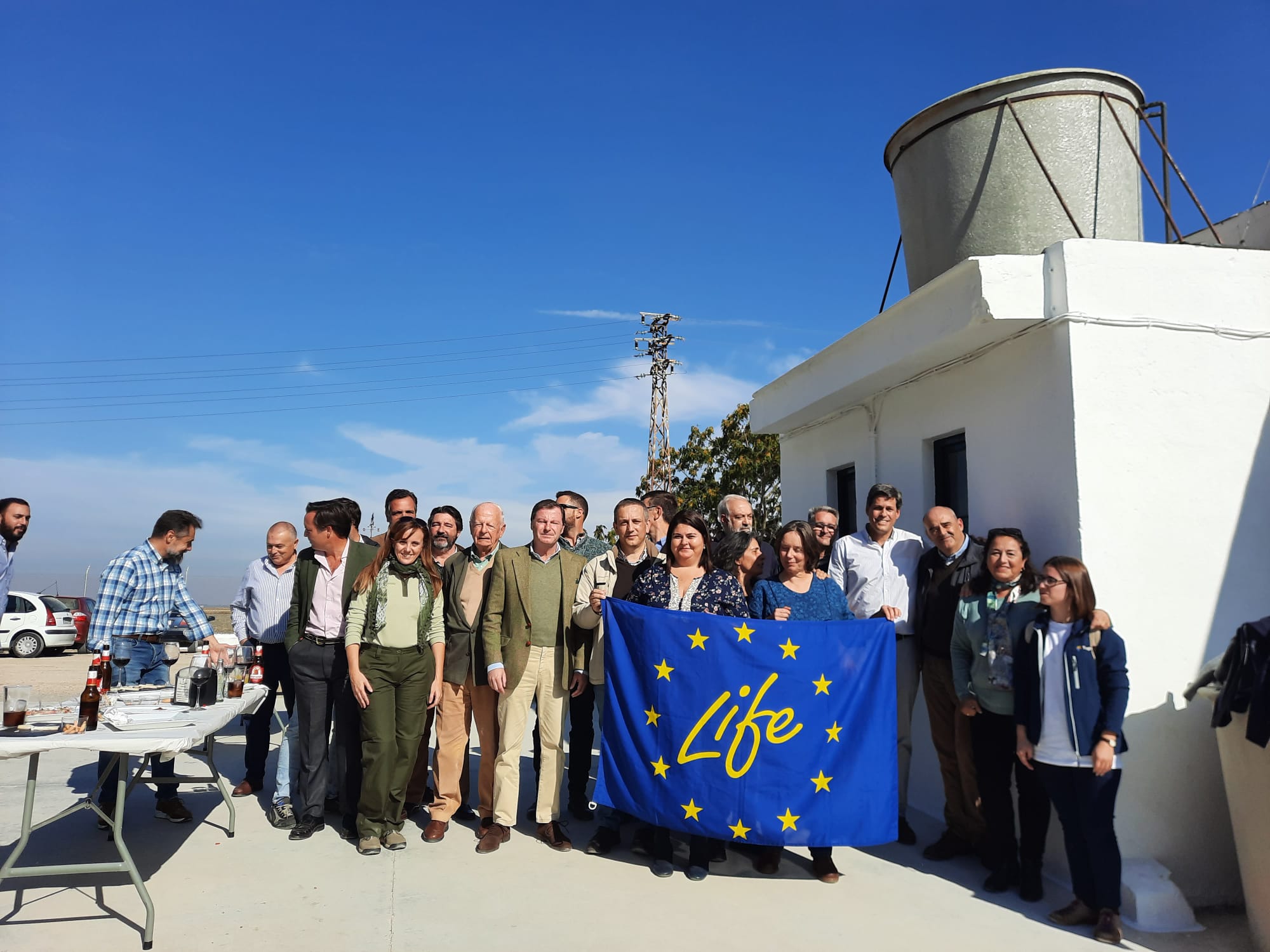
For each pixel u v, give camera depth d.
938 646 5.03
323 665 5.26
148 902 3.72
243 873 4.60
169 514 5.71
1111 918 3.89
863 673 4.64
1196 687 4.17
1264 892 3.74
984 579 4.70
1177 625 4.54
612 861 4.84
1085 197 5.93
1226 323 4.82
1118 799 4.35
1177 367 4.74
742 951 3.72
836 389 6.89
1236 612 4.62
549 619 5.14
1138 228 6.22
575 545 6.23
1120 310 4.71
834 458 7.72
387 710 5.01
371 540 6.43
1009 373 5.19
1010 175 5.98
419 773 5.80
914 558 5.44
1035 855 4.34
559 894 4.34
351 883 4.47
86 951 3.62
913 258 6.76
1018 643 4.31
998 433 5.30
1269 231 7.12
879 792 4.55
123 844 3.80
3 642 19.81
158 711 4.35
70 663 18.09
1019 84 6.03
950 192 6.26
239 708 4.65
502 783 5.08
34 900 4.19
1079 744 3.98
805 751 4.52
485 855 4.92
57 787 6.59
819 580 5.00
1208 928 4.07
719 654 4.59
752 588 5.12
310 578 5.34
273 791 6.48
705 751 4.54
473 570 5.48
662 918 4.06
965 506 5.90
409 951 3.69
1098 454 4.59
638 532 5.23
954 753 5.03
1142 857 4.33
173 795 5.61
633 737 4.68
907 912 4.18
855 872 4.75
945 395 5.93
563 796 6.30
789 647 4.59
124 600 5.50
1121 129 5.73
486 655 5.09
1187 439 4.70
